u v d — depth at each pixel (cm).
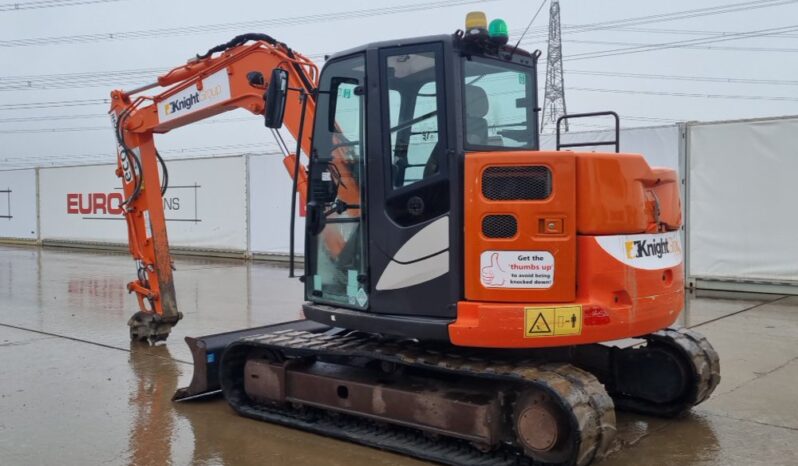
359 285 475
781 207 1062
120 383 631
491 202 419
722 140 1103
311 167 506
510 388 439
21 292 1196
